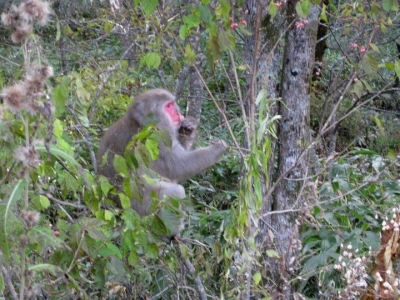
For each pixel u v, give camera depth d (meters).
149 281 5.80
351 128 11.32
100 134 8.20
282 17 6.59
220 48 4.55
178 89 8.70
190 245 6.52
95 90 7.45
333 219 6.55
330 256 6.06
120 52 10.96
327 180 7.49
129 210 4.21
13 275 4.19
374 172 7.73
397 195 7.44
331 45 11.91
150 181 4.15
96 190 4.12
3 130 3.45
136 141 4.10
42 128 3.53
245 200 4.45
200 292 5.24
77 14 10.48
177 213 4.36
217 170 8.75
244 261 4.48
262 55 6.48
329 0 7.99
